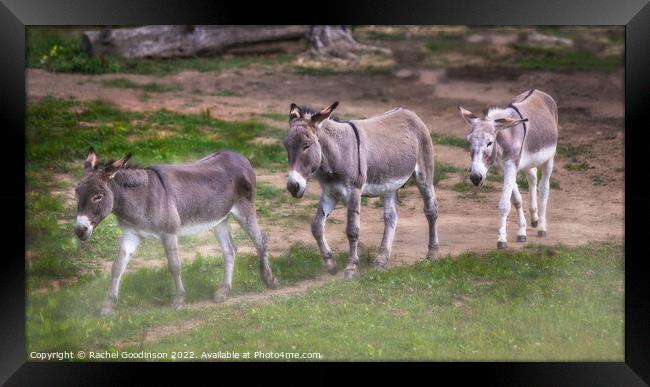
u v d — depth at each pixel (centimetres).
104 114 2786
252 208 1528
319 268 1655
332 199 1576
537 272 1584
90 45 3697
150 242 1841
